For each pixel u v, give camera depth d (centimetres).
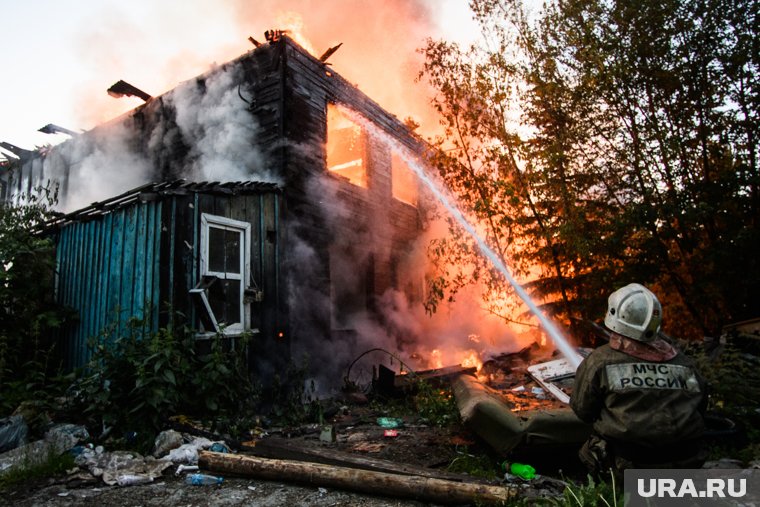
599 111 815
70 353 656
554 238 816
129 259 600
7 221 668
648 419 239
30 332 608
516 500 313
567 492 297
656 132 779
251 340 657
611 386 254
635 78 793
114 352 502
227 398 532
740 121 787
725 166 813
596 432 278
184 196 597
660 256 802
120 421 459
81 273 676
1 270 611
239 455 393
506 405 476
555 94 806
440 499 326
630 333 260
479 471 382
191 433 466
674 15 779
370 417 625
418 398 666
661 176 809
